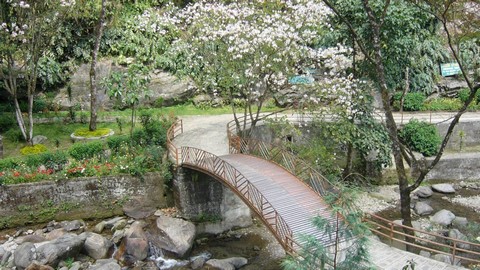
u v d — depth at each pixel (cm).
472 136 2878
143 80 2514
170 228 1975
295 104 2594
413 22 2320
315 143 2488
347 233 998
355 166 2642
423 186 2572
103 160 2294
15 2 2305
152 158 2270
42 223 2142
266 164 1969
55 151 2325
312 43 2433
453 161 2659
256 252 1994
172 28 2816
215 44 2316
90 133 2614
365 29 2248
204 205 2158
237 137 2267
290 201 1622
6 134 2633
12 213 2106
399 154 1659
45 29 2455
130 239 1911
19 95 2922
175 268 1845
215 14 2250
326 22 2364
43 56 2923
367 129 2395
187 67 2977
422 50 3278
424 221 2205
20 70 2473
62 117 2862
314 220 1054
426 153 2684
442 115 3031
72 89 3056
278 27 2127
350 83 2272
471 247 1842
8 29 2469
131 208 2211
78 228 2100
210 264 1841
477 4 2364
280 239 1423
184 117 2981
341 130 2269
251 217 2264
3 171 2156
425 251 1739
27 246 1811
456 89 3328
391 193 2491
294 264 941
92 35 3145
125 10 3288
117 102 3048
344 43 2422
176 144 2428
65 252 1798
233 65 2223
